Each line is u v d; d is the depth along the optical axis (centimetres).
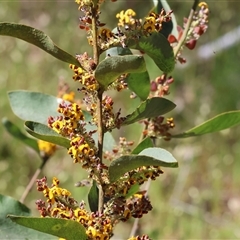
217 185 107
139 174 35
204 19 45
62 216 33
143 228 96
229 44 133
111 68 32
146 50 37
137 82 42
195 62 132
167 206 99
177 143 114
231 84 127
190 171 110
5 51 135
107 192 35
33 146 58
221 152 112
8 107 121
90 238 32
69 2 151
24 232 37
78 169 107
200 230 98
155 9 46
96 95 34
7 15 153
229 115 40
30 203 102
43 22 149
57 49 33
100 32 34
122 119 35
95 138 42
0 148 112
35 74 132
